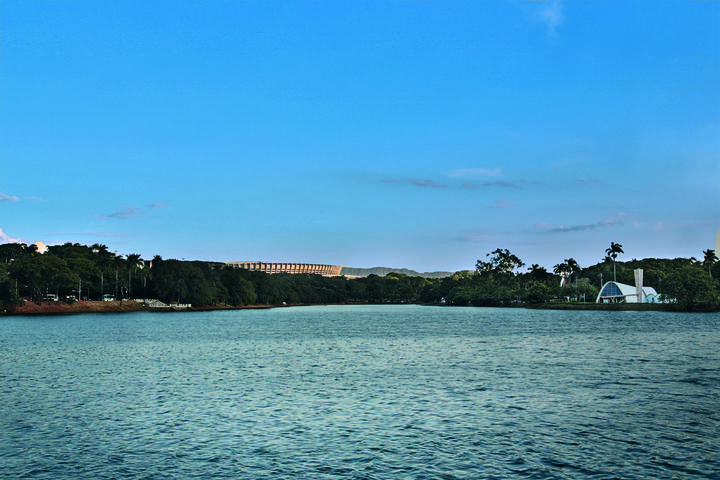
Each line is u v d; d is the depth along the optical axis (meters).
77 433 30.78
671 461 25.77
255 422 33.03
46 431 31.14
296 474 24.41
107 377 50.00
